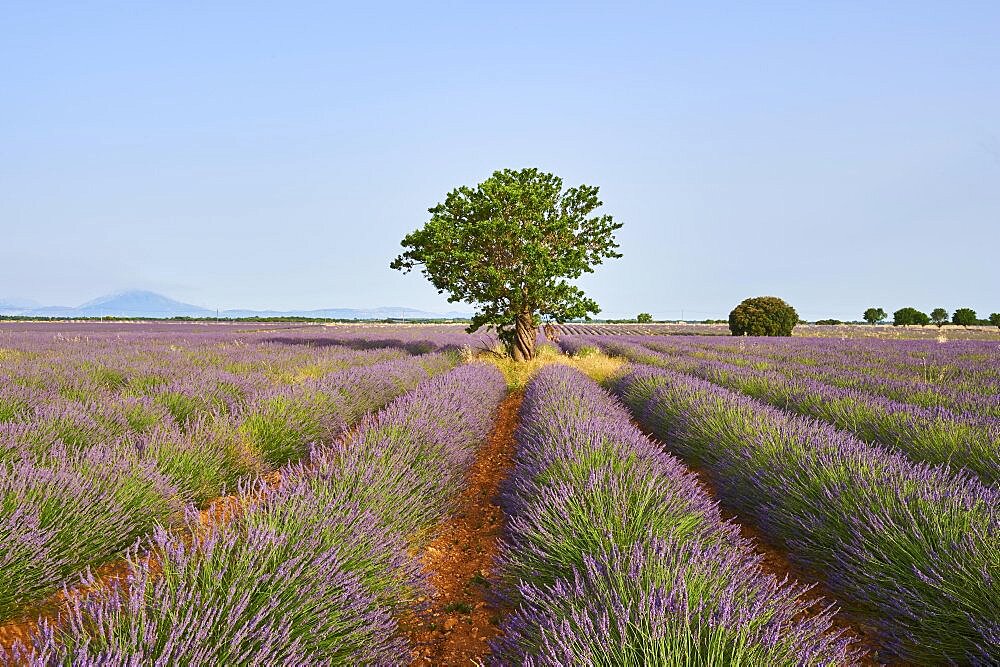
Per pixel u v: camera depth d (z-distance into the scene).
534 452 5.40
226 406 8.20
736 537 3.65
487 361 18.33
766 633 2.22
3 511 3.37
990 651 2.65
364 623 2.65
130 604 2.16
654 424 8.76
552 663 2.09
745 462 5.29
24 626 3.02
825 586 3.75
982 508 3.59
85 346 19.09
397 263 19.05
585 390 9.28
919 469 4.58
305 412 7.12
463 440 6.54
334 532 3.11
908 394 9.10
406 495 4.32
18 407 6.39
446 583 3.79
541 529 3.43
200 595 2.27
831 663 2.24
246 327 53.56
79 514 3.53
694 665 2.05
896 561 3.27
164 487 4.34
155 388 8.54
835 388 9.61
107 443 5.60
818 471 4.49
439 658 2.88
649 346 27.45
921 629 2.95
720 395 8.16
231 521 2.98
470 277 17.94
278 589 2.45
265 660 2.12
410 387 11.29
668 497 3.84
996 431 5.61
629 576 2.62
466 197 18.19
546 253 17.28
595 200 18.45
